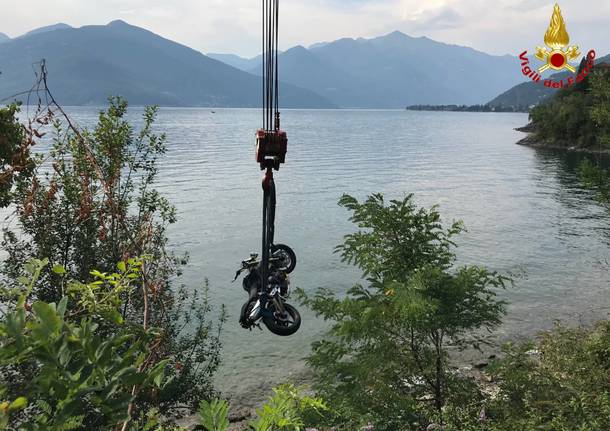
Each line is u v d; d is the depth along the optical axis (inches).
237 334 1042.1
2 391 85.2
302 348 981.8
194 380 685.3
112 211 176.7
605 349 508.1
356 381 465.1
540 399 428.5
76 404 82.6
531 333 1036.5
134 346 97.4
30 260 112.3
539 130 7204.7
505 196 2982.3
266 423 126.4
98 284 126.5
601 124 697.6
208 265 1574.8
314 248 1809.8
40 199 491.2
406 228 502.9
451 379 499.2
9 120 358.3
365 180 3681.1
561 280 1416.1
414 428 439.2
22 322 84.3
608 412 358.9
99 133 556.1
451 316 478.6
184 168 4232.3
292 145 7007.9
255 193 3024.1
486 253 1718.8
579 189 3238.2
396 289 441.7
